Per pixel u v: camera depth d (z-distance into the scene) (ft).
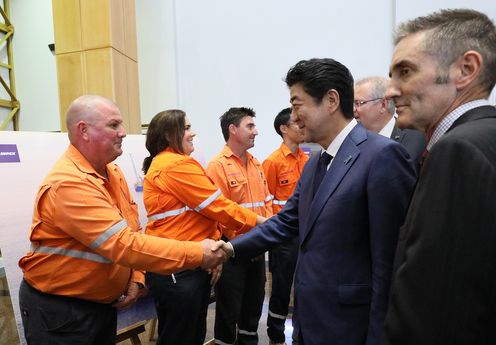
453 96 2.17
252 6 13.10
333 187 3.09
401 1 10.96
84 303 4.00
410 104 2.28
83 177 3.80
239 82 13.55
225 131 7.16
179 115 5.55
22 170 6.10
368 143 3.06
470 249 1.64
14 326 8.04
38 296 3.91
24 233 5.90
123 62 12.77
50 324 3.85
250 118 7.07
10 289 5.58
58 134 6.91
